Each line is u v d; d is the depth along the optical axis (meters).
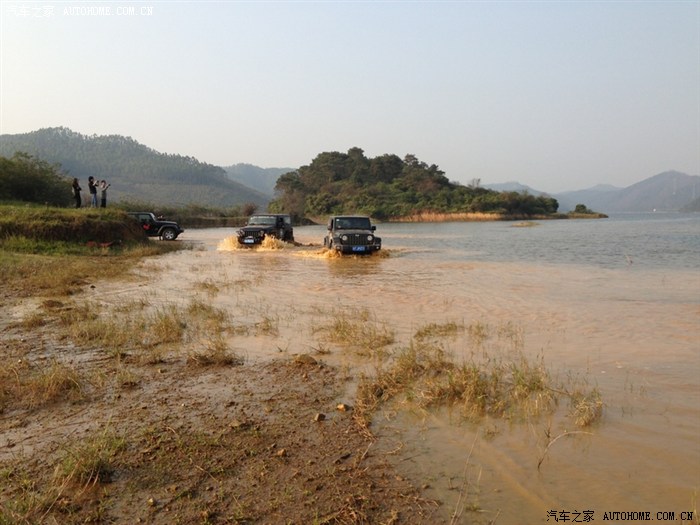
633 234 37.44
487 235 38.78
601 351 6.33
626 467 3.55
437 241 31.53
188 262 18.16
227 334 7.38
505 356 6.14
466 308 9.23
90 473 3.45
